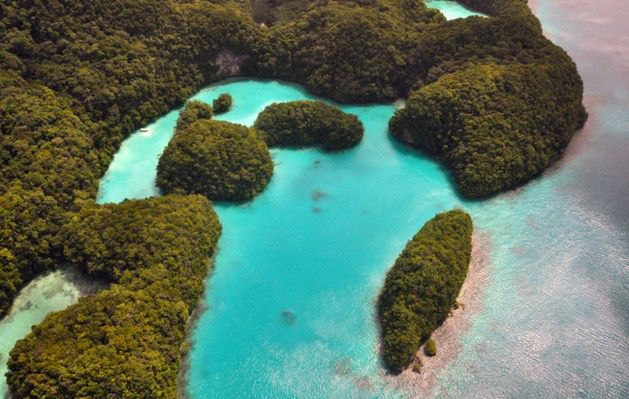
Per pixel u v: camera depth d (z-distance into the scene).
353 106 121.62
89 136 99.94
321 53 123.12
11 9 103.56
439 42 120.88
